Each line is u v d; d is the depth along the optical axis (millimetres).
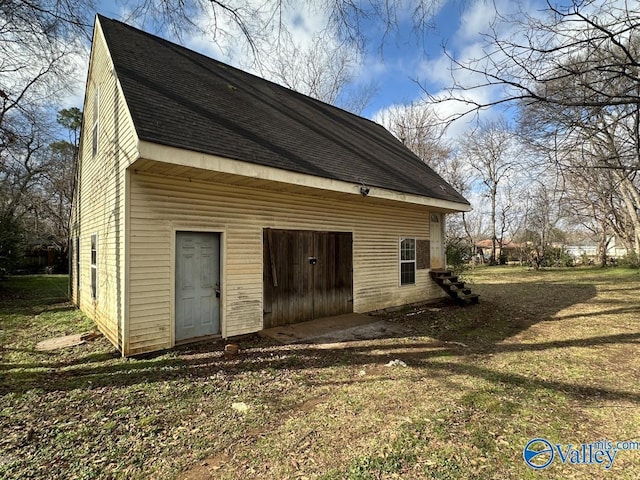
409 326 7559
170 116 5141
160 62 6840
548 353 5594
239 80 8977
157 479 2469
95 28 7125
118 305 5406
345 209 8375
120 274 5277
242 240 6410
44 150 20438
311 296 7656
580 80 4691
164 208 5418
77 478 2477
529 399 3814
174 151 4586
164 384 4184
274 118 7711
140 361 4953
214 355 5316
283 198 7062
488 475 2498
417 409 3547
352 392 4004
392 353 5582
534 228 25609
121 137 5254
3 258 14430
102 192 6660
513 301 11320
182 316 5742
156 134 4508
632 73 4566
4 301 11039
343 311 8328
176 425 3229
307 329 6961
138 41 7211
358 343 6133
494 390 4059
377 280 9227
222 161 5090
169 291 5500
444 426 3191
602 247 25891
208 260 6059
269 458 2709
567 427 3201
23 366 4828
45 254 23109
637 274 19625
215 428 3176
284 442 2936
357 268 8688
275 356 5348
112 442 2938
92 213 7746
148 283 5273
